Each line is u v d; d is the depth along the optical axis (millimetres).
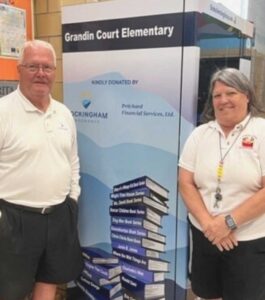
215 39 1949
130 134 2006
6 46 2113
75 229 2016
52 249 1904
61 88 2338
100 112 2100
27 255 1839
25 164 1774
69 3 2305
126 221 2100
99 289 2271
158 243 1996
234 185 1618
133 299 2127
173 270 1970
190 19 1745
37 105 1838
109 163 2109
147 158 1968
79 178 2143
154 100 1900
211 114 1785
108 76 2039
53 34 2305
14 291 1843
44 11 2305
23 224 1799
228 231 1609
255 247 1633
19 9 2178
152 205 1988
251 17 3125
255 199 1578
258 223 1626
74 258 2029
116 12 1956
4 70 2121
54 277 1967
